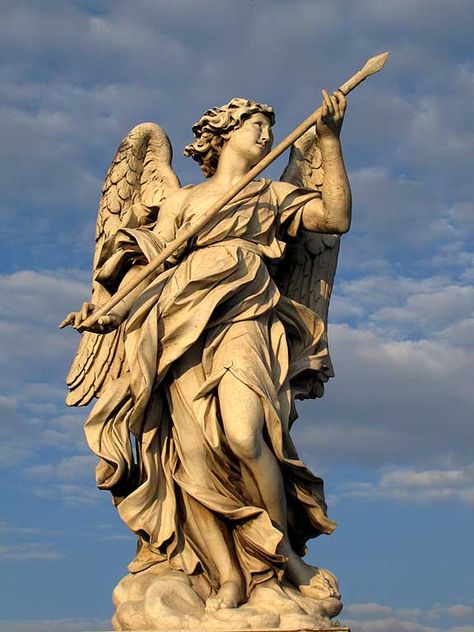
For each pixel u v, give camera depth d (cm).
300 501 718
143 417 730
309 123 723
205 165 790
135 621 679
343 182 740
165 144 834
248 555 697
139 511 716
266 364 717
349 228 753
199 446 715
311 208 761
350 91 726
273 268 766
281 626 661
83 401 797
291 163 807
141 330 727
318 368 755
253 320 728
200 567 711
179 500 721
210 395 708
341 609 702
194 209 752
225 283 723
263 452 688
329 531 723
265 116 781
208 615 669
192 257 738
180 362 726
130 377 725
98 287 774
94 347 800
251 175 721
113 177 827
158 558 721
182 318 719
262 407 695
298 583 704
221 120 770
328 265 803
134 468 735
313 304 795
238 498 709
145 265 758
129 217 799
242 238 743
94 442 733
